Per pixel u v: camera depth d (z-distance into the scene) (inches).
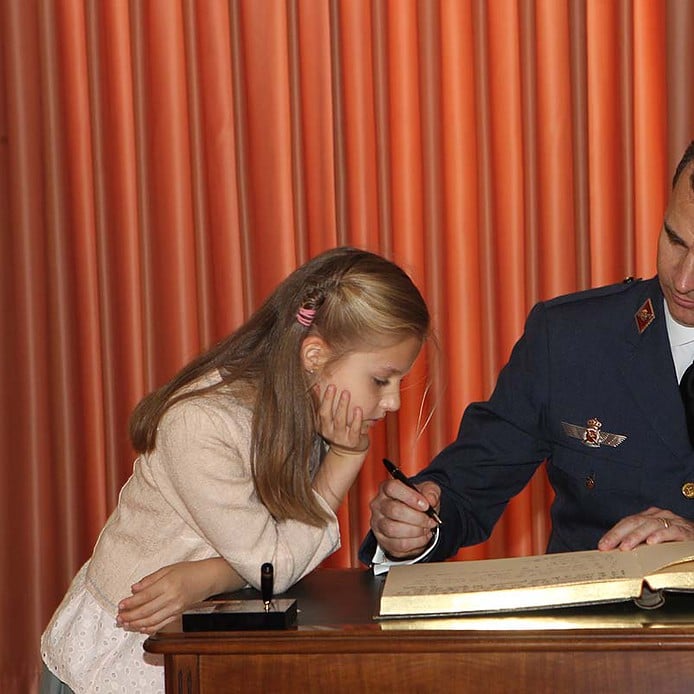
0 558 123.1
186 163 121.7
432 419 122.4
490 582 58.0
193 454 67.4
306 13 120.0
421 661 52.8
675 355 83.6
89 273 122.4
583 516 84.6
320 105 120.8
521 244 120.4
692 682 51.1
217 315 123.3
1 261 122.1
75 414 123.9
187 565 66.2
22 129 120.2
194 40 120.0
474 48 119.3
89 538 125.0
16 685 123.6
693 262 73.3
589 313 86.4
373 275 70.8
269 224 121.5
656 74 118.6
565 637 51.6
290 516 67.9
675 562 57.4
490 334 121.5
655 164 119.0
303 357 71.0
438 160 119.9
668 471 82.0
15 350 122.6
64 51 121.4
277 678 53.7
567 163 119.6
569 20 118.1
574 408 84.7
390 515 73.4
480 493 86.7
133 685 70.2
